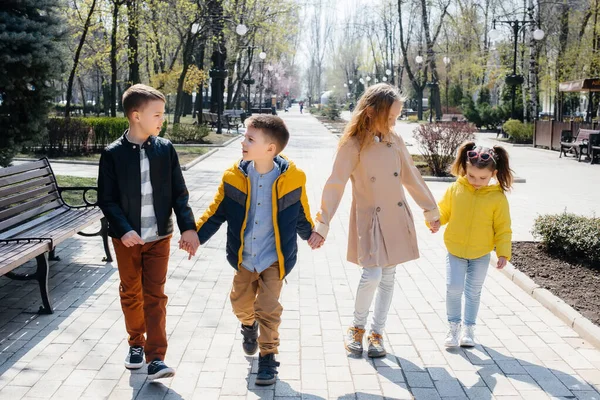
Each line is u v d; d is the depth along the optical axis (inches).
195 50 1592.0
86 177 482.0
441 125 575.5
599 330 176.6
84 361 159.5
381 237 160.4
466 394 143.8
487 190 170.4
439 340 177.8
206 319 191.5
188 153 727.7
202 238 152.2
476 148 170.4
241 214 149.2
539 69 1317.7
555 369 157.8
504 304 208.8
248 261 149.9
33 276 193.2
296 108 4151.1
